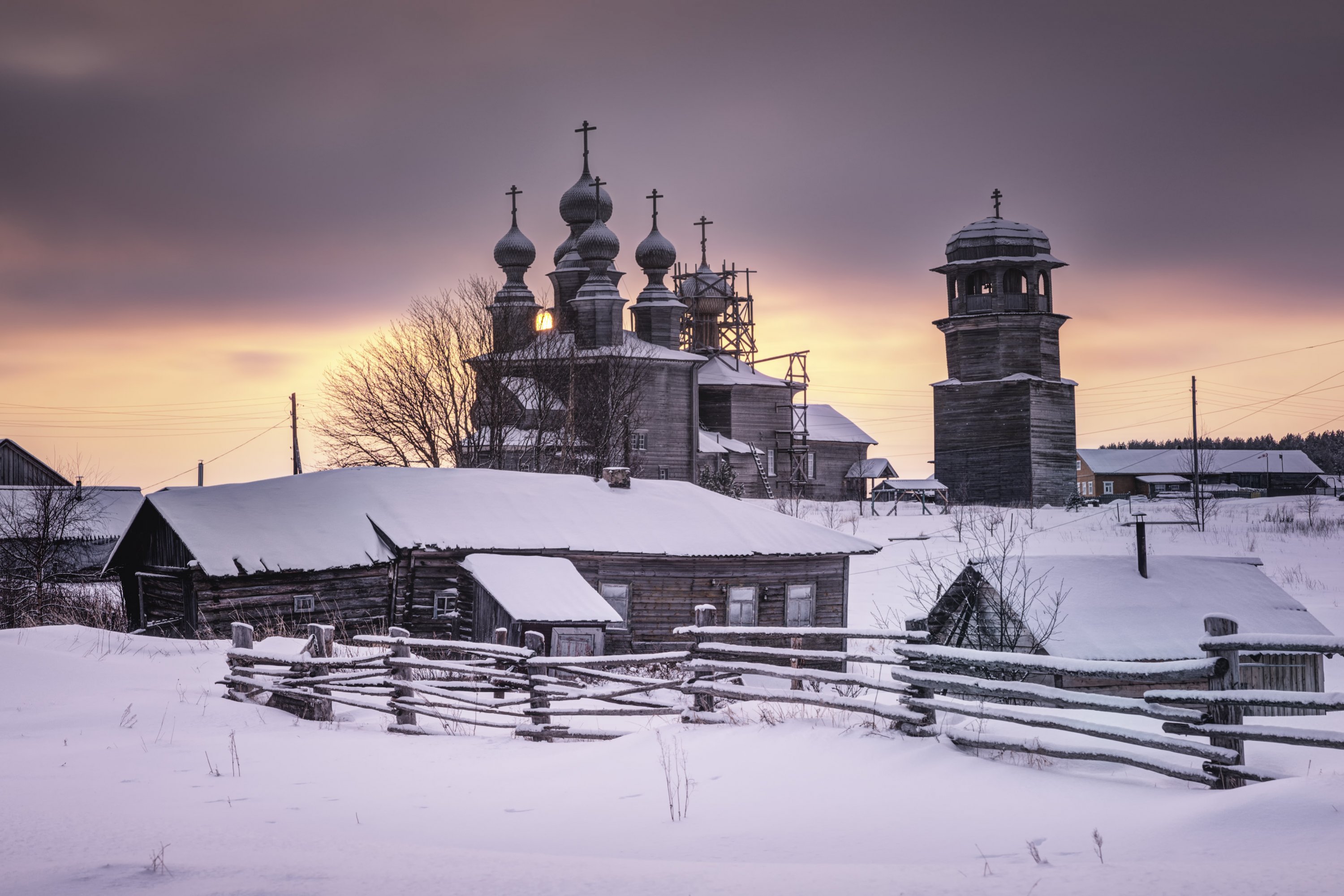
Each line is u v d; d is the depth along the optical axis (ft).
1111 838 23.70
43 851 23.15
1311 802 23.53
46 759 37.73
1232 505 273.13
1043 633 69.46
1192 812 24.77
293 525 102.58
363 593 100.73
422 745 41.78
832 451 304.09
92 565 184.96
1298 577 153.17
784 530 118.32
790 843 24.68
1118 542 192.75
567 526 108.88
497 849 25.09
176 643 81.10
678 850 24.44
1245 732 28.04
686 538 111.55
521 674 45.75
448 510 107.45
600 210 239.91
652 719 47.78
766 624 114.42
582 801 30.30
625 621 108.27
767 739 35.45
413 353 189.57
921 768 30.96
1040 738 34.42
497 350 193.06
